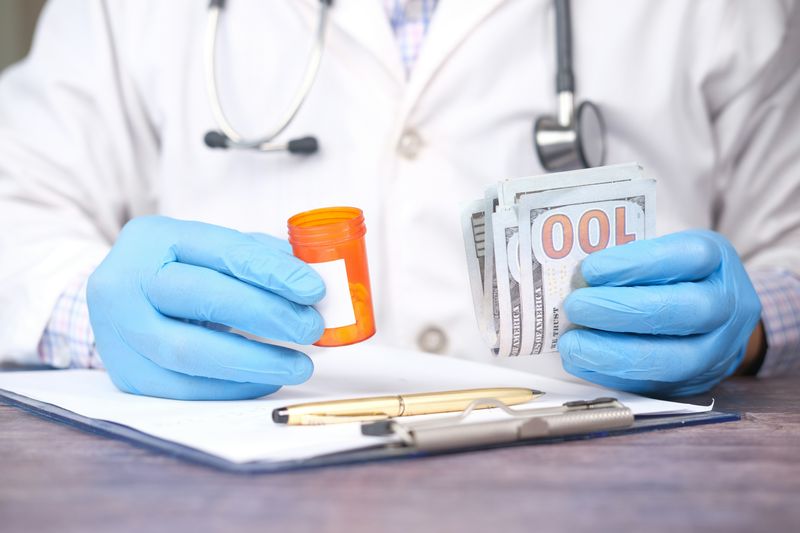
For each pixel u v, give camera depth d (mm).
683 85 1295
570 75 1227
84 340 1148
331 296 840
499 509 519
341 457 632
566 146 1205
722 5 1295
